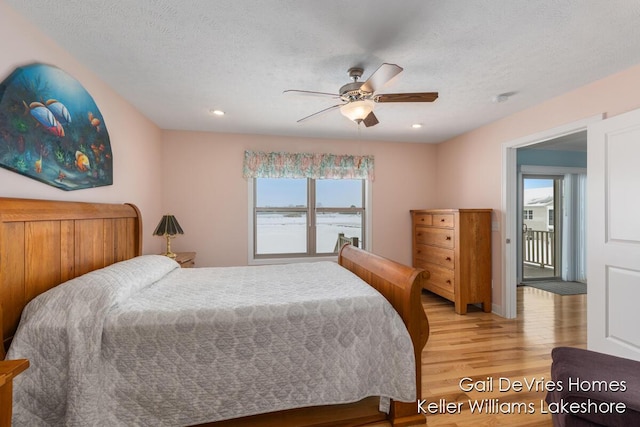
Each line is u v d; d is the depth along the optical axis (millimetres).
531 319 3254
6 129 1402
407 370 1582
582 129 2477
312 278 2197
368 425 1654
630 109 2109
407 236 4508
